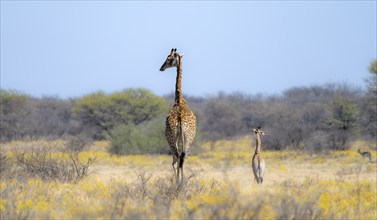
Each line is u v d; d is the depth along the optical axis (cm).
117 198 3850
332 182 5828
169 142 4994
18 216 3547
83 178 6009
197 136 12800
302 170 8925
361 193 4953
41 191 4697
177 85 5269
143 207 3875
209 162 10394
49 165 6119
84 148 13925
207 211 3484
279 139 13962
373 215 3872
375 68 15288
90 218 3591
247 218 3338
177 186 4506
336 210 3856
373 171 8481
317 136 13500
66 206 4056
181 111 4934
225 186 4475
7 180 5450
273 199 3831
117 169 8862
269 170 8881
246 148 15025
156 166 9550
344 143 13912
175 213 3628
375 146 14362
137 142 12812
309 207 3528
